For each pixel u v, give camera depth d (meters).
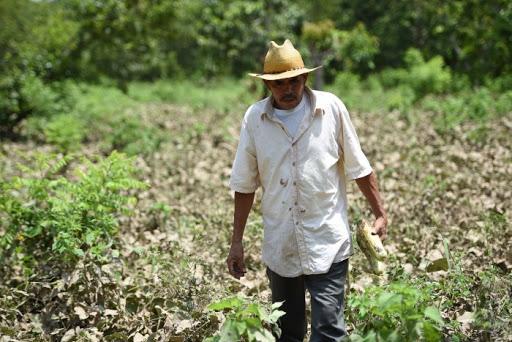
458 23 24.11
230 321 4.07
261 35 36.97
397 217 7.62
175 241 6.56
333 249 4.21
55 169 7.43
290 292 4.43
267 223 4.36
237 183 4.43
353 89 26.77
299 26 37.06
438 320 3.84
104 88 27.27
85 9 25.02
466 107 15.98
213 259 6.41
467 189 8.65
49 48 22.19
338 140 4.32
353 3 41.78
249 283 5.96
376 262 4.27
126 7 25.53
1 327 5.47
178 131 16.39
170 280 5.58
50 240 6.70
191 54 42.34
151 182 10.51
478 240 6.43
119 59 32.66
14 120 18.08
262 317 4.06
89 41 25.41
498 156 10.47
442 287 5.03
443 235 6.75
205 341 4.30
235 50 38.28
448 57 30.75
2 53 19.55
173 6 26.45
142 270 6.24
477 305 4.90
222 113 20.66
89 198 6.61
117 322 5.44
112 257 6.21
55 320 5.68
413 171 9.86
